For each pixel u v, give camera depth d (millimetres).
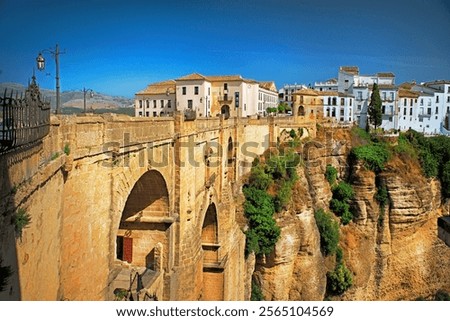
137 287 25344
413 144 86562
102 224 19156
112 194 19953
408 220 76938
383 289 76688
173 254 30172
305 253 61719
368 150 79750
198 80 104125
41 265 13555
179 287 30469
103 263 19469
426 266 79312
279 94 151500
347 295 69688
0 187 10258
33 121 12359
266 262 56719
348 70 118812
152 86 112438
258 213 55469
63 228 15820
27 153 12055
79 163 16766
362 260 73750
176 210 30156
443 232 26188
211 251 42469
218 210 43812
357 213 76250
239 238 48938
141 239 29766
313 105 110500
